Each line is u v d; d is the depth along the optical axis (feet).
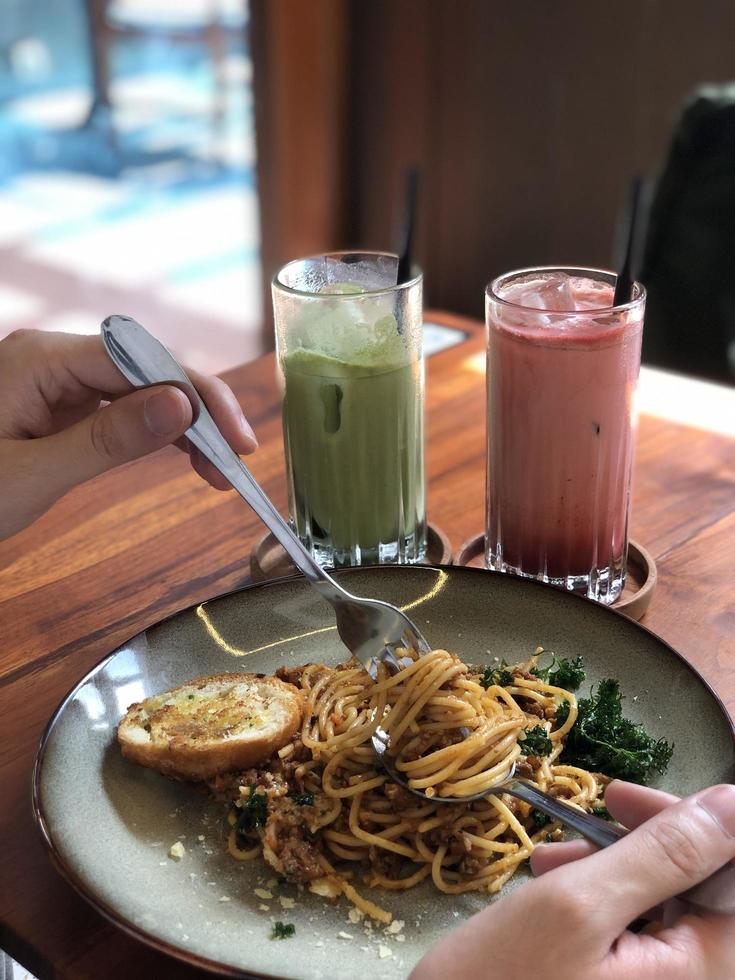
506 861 2.77
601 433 3.63
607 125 11.20
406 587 3.67
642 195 3.40
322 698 3.28
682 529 4.37
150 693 3.31
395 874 2.80
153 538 4.39
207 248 14.98
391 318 3.70
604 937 2.16
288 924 2.57
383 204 13.23
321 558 4.04
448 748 2.98
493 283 3.77
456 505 4.58
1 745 3.23
